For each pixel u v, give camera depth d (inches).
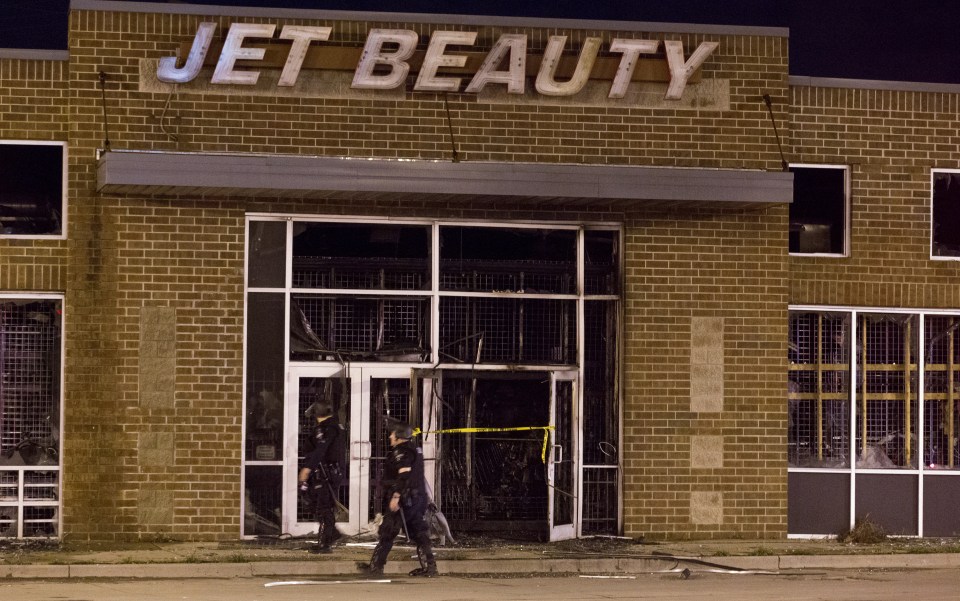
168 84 714.8
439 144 736.3
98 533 703.7
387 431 734.5
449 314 744.3
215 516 713.0
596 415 757.3
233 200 721.0
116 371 708.7
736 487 757.3
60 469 712.4
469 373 739.4
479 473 743.7
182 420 712.4
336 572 626.8
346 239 736.3
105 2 713.0
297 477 725.3
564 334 756.0
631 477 748.0
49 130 716.7
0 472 709.9
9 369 714.2
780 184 730.8
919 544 754.8
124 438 708.0
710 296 759.1
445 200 733.3
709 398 757.3
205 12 719.7
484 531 743.1
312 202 730.8
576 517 748.0
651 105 754.8
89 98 710.5
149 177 676.1
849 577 631.2
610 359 758.5
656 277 756.0
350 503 727.7
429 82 727.7
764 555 684.7
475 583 591.5
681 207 756.6
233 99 720.3
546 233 756.0
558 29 747.4
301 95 725.3
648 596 544.1
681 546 723.4
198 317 716.0
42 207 719.1
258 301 725.9
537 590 563.8
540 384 750.5
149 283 712.4
